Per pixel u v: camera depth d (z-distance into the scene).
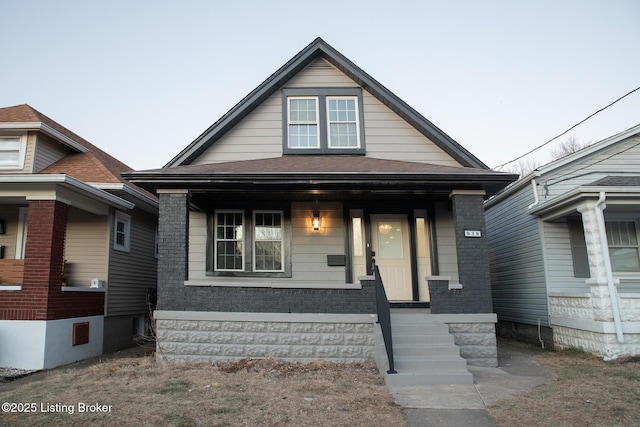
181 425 4.51
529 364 7.98
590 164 11.02
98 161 12.00
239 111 10.41
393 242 10.27
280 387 6.02
